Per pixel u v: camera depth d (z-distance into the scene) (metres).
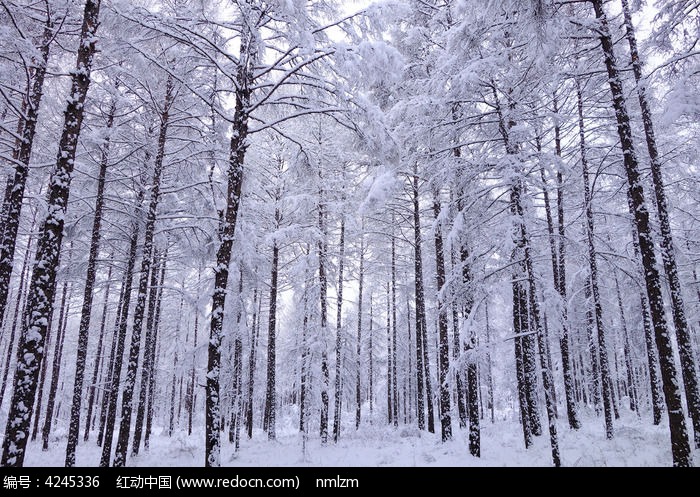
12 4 9.92
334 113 10.20
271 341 18.34
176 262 19.08
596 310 15.20
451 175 11.94
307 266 17.50
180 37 9.43
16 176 9.70
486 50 11.45
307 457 12.71
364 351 30.66
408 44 13.96
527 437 12.12
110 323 33.12
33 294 7.39
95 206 14.32
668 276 10.17
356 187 18.34
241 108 10.09
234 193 9.74
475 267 12.33
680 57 9.67
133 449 16.22
